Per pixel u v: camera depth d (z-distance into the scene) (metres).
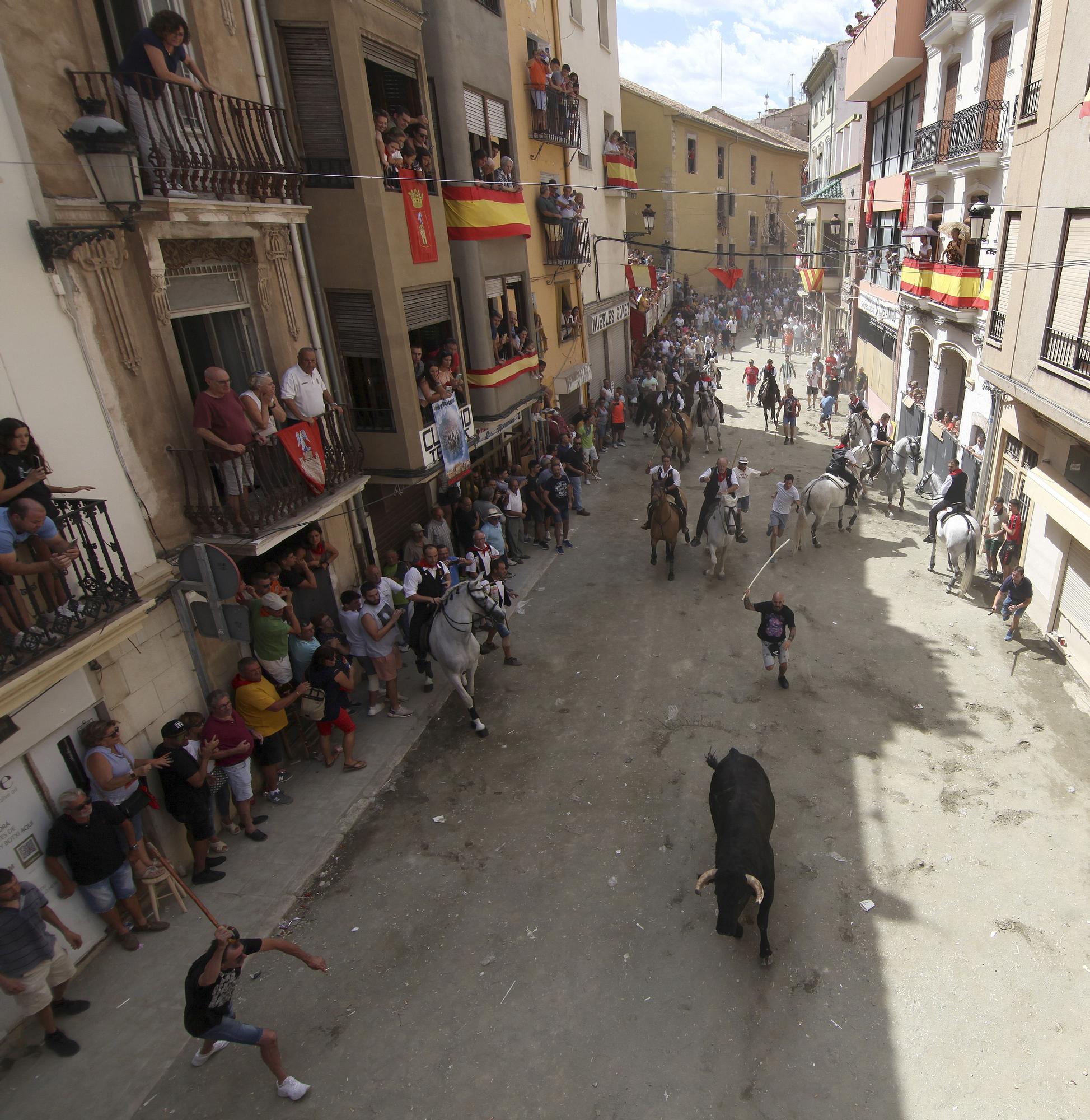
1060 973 6.14
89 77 6.14
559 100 18.12
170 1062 5.76
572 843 7.84
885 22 18.28
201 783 7.19
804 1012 5.94
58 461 6.11
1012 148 12.02
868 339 25.56
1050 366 10.12
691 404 23.95
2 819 5.77
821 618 12.16
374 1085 5.55
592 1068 5.60
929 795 8.16
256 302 8.66
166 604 7.36
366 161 9.45
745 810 6.58
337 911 7.15
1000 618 11.85
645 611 12.77
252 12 8.45
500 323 14.23
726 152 44.06
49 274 5.98
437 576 10.55
